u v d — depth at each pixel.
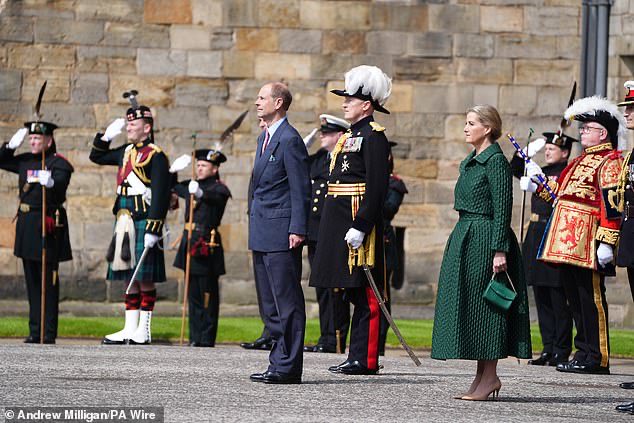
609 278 54.22
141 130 42.12
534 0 55.66
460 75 55.50
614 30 55.56
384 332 39.28
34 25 53.47
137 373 29.80
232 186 54.31
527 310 26.48
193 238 42.59
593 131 34.91
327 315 40.38
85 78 53.81
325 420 22.80
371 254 29.86
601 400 27.89
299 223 27.78
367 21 55.12
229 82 54.59
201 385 27.59
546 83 55.78
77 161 53.59
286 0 54.78
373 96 30.31
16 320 48.88
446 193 55.41
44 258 41.88
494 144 26.66
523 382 31.30
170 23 54.28
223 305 53.88
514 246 26.52
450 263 26.41
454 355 25.94
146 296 42.09
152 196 41.25
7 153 42.72
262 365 32.78
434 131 55.38
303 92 54.84
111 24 54.00
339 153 30.55
